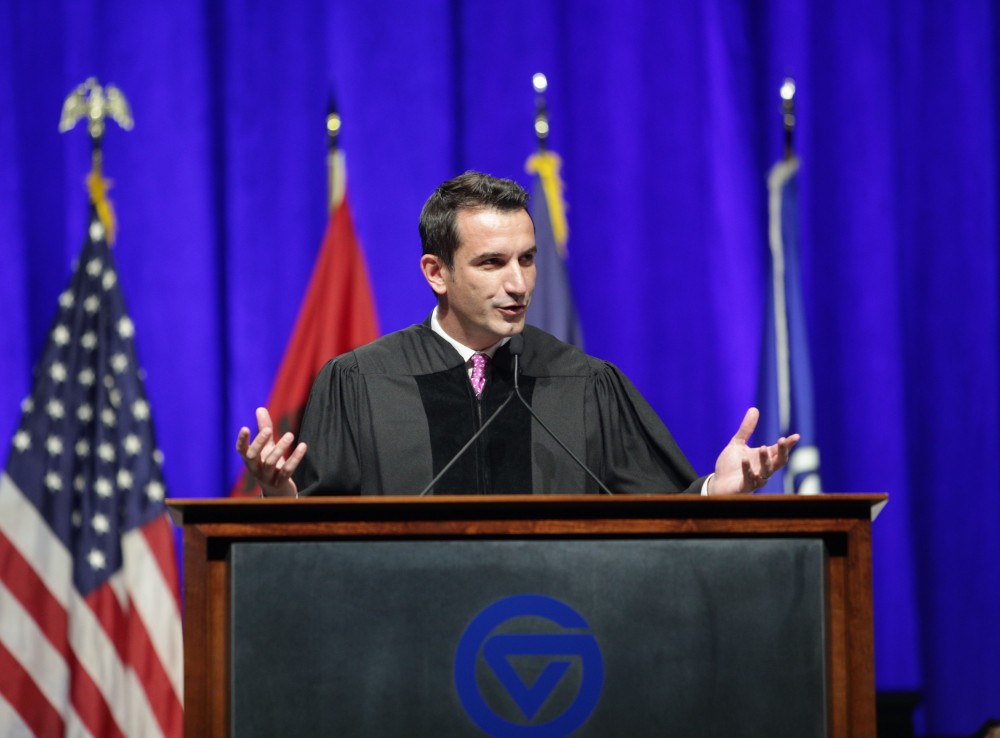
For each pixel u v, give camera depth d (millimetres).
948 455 18438
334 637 6902
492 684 6902
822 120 18594
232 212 17578
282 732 6824
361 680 6875
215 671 7000
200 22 17625
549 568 6992
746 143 18297
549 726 6883
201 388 17250
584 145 18344
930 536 18391
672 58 18547
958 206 18688
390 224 17812
